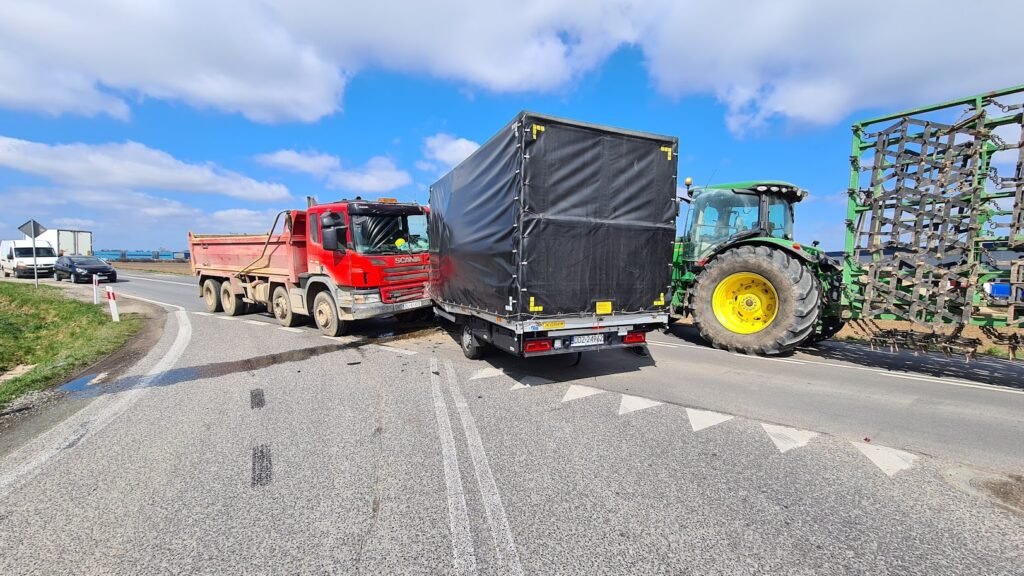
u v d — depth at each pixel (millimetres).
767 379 5242
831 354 6645
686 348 7059
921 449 3363
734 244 7098
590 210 4777
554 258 4629
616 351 6746
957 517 2496
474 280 5617
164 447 3381
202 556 2158
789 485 2836
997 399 4523
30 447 3395
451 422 3867
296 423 3852
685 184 8242
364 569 2064
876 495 2723
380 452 3279
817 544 2258
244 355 6457
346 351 6699
